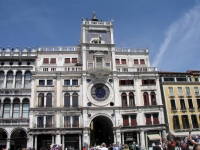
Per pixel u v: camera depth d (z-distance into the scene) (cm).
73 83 4384
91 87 4369
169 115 4525
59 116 4097
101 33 4859
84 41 4691
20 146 4069
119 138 4100
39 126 4006
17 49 4591
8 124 4047
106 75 4491
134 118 4312
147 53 5128
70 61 4775
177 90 4772
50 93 4247
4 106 4191
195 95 4816
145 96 4512
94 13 5497
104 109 4250
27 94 4266
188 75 5022
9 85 4356
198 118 4644
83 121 4091
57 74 4353
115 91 4400
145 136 4216
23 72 4431
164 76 4884
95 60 4550
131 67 4681
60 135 3975
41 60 4669
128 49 5062
